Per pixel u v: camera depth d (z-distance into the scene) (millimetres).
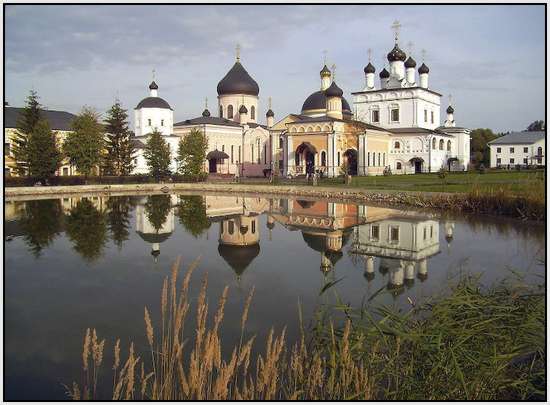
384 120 79938
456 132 82750
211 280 14562
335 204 37000
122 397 7402
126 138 65438
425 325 8414
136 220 28547
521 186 29547
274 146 75375
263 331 10062
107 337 9977
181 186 56469
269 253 18719
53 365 8719
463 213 29031
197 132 66000
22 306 12102
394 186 45500
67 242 21125
